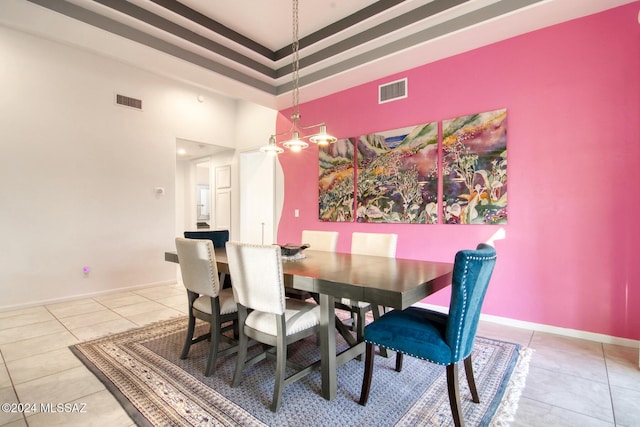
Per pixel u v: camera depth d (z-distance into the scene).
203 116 5.44
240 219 5.92
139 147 4.64
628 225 2.56
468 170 3.26
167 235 4.93
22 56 3.66
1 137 3.54
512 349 2.54
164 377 2.16
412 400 1.90
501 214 3.09
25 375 2.19
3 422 1.70
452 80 3.38
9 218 3.59
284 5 3.14
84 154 4.12
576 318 2.77
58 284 3.93
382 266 2.23
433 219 3.49
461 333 1.58
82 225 4.11
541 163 2.90
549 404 1.83
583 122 2.72
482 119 3.18
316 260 2.51
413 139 3.63
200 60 3.63
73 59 4.03
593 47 2.67
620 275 2.59
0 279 3.54
